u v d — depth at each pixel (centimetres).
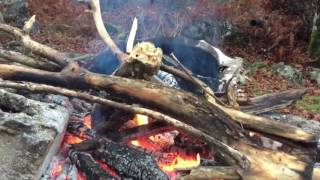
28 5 707
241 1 720
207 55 438
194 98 278
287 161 266
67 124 285
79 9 712
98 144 273
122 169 262
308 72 673
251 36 743
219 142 263
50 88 273
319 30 705
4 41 568
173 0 705
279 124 279
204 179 254
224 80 385
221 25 718
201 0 686
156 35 659
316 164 302
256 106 343
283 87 611
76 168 268
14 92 294
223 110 283
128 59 287
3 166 240
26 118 253
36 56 307
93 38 688
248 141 275
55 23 707
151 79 300
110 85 277
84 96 273
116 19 696
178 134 313
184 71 327
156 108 276
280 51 707
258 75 646
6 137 246
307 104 557
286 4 771
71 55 532
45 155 247
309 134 275
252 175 258
